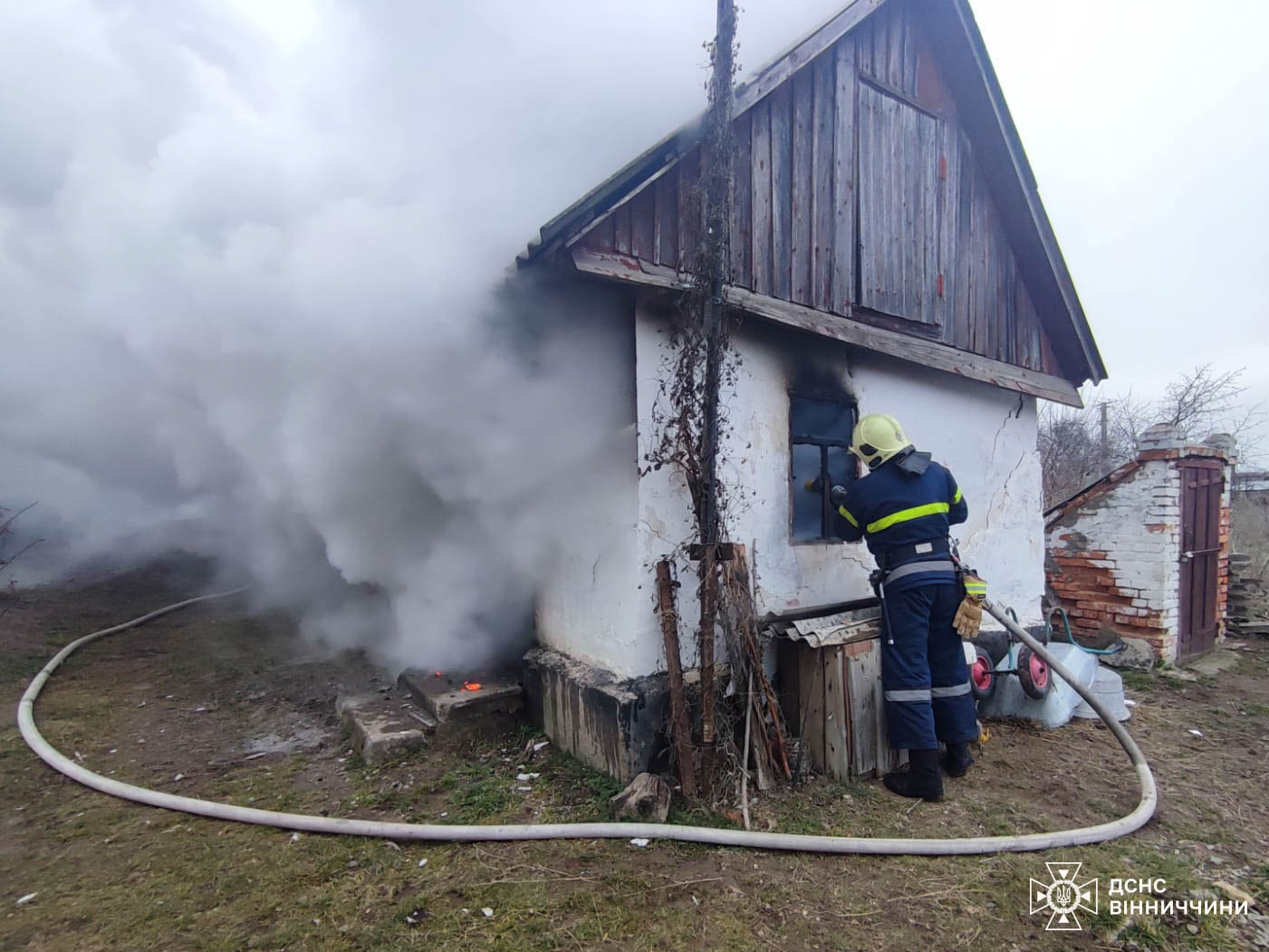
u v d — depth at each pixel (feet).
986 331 18.03
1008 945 7.20
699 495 10.06
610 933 7.14
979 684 14.34
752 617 10.89
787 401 12.96
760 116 12.88
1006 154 17.57
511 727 12.62
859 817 10.01
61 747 11.49
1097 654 19.54
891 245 15.55
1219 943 7.39
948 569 11.44
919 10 16.47
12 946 6.72
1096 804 10.74
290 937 6.95
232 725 13.00
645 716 10.48
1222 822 10.23
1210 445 23.12
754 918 7.47
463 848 8.68
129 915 7.23
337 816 9.56
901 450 11.83
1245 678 18.66
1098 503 20.76
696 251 10.43
